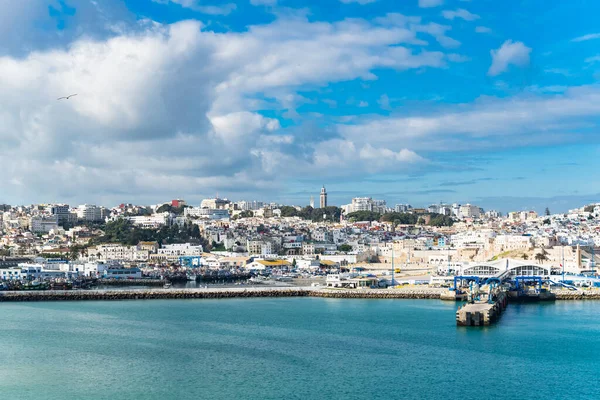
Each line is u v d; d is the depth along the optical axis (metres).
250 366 153.38
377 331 198.62
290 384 138.50
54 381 141.38
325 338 187.12
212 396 130.62
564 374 146.12
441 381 140.75
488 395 131.50
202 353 167.12
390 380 141.38
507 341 181.12
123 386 137.38
